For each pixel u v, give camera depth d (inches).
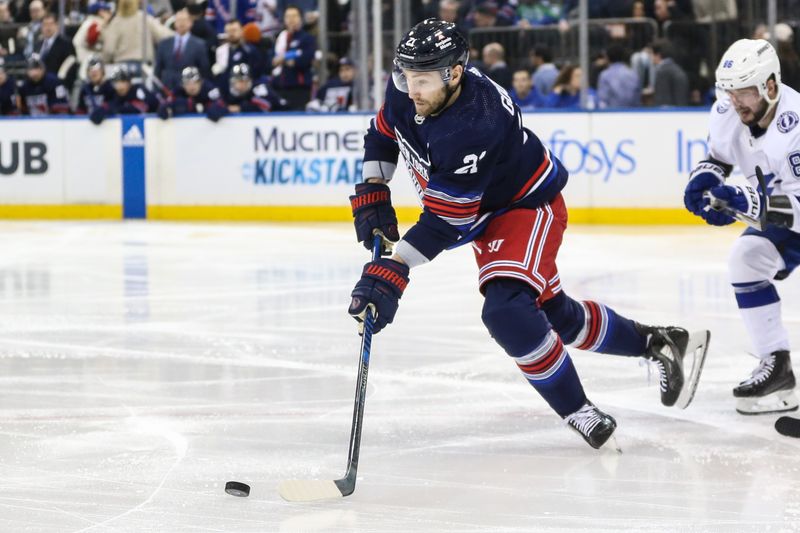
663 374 304.0
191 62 1005.2
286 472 267.9
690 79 928.9
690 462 275.4
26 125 1024.9
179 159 1002.1
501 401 343.3
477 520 232.4
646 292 562.3
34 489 252.5
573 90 938.1
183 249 767.1
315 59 1002.1
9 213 1034.1
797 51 893.2
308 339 446.3
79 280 618.5
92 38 1067.9
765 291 321.7
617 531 225.5
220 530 225.1
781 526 227.1
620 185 914.1
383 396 350.0
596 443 279.4
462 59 247.8
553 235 281.6
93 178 1020.5
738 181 851.4
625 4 932.0
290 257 720.3
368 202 292.8
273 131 978.1
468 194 256.4
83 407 335.0
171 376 379.2
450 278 618.8
